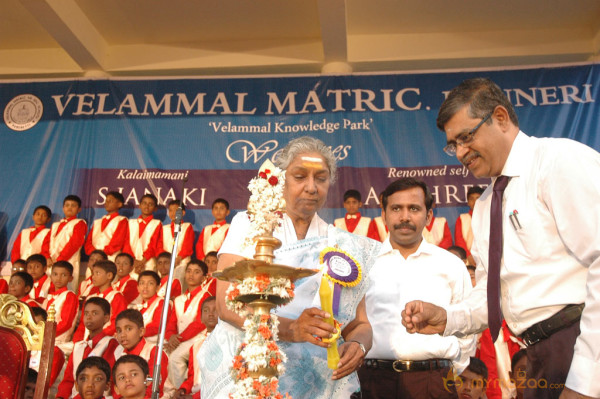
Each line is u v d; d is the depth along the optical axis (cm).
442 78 678
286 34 723
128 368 405
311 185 207
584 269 188
